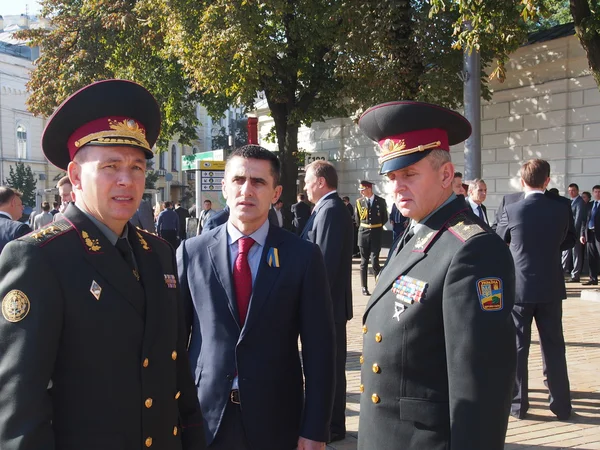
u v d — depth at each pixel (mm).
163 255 2018
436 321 2000
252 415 2381
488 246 1943
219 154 12398
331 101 15602
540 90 12359
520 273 4449
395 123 2154
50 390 1615
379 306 2215
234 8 11914
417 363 2021
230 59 12398
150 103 1890
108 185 1758
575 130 11812
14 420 1456
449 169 2201
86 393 1635
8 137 34188
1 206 5391
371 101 11352
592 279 10773
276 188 2643
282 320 2479
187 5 13008
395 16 10938
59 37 18125
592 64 8711
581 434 4145
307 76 15648
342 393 4109
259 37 12297
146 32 16188
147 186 35062
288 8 12594
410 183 2186
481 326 1835
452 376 1858
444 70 10906
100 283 1701
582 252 11086
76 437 1607
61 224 1754
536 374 5535
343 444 4031
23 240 1648
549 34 12430
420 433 1984
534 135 12508
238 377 2412
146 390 1740
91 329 1653
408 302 2066
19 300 1549
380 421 2098
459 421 1797
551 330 4449
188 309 2648
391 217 11484
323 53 15133
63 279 1641
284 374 2477
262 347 2438
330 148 18359
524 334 4477
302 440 2391
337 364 4082
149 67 18141
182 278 2645
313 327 2496
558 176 12102
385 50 11188
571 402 4789
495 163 13312
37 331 1534
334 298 4035
